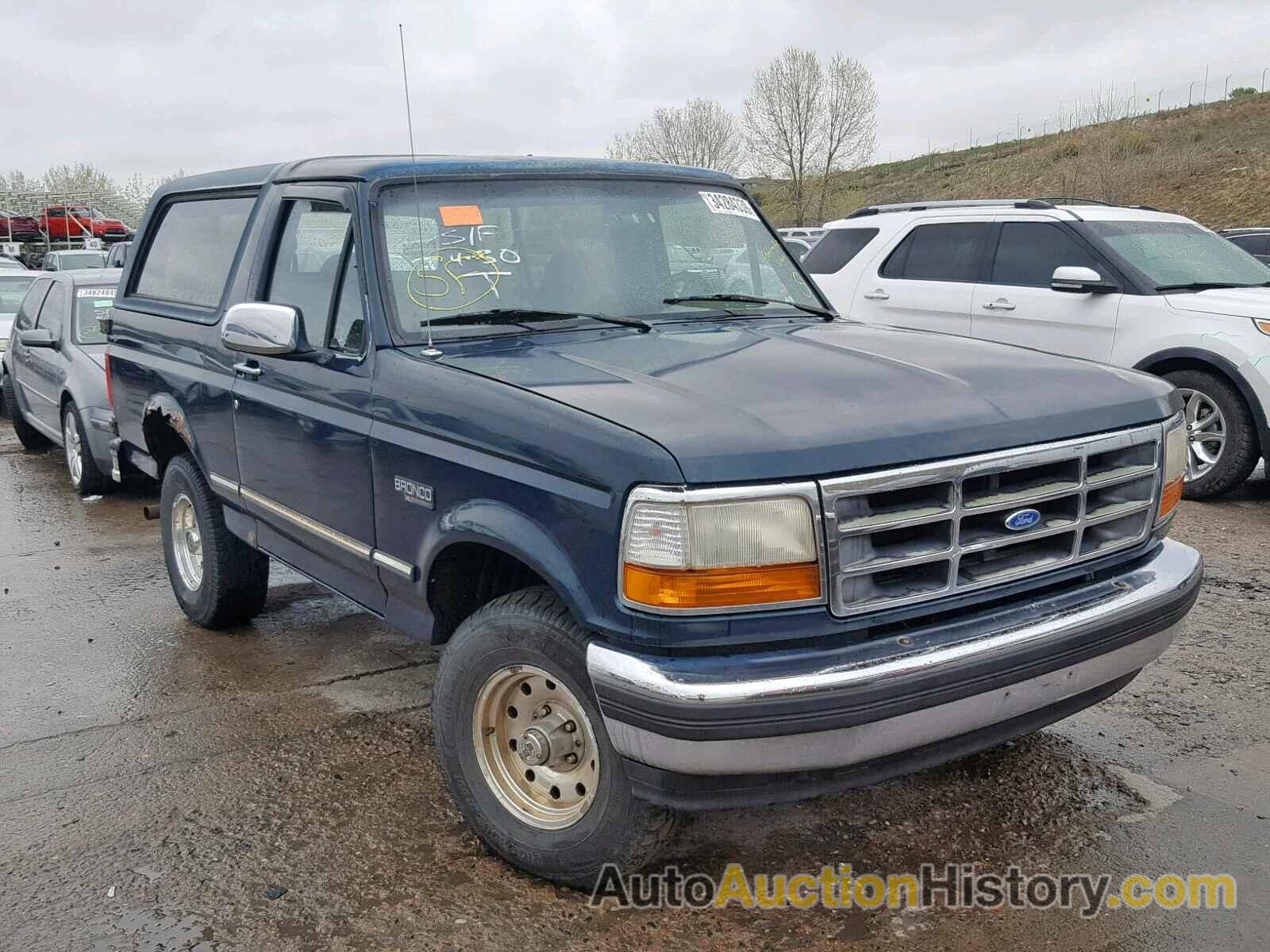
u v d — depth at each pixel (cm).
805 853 336
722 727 255
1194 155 4128
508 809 319
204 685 475
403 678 481
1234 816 352
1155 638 317
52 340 898
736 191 465
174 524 546
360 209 374
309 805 369
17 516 800
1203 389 740
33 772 396
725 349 347
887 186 5781
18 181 5650
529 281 383
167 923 304
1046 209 835
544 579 305
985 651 276
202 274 504
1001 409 298
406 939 296
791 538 262
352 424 363
